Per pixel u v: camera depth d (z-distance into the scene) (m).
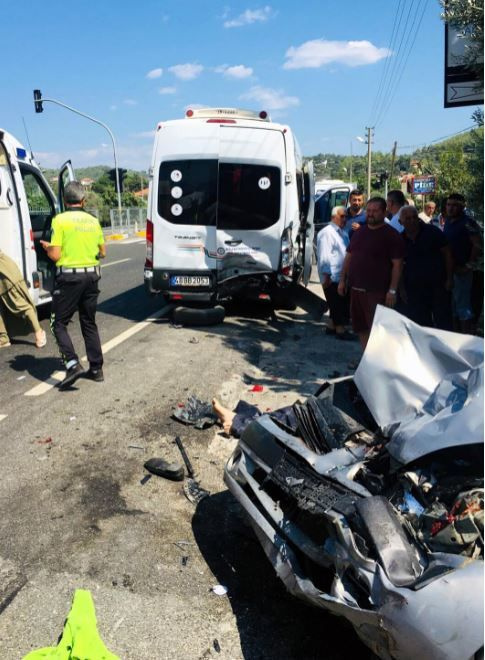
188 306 9.44
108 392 6.12
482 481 2.59
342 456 3.06
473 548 2.36
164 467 4.42
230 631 2.99
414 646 2.22
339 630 3.02
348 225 9.05
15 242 8.01
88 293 6.07
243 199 8.91
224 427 5.11
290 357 7.61
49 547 3.58
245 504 3.35
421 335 3.25
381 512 2.51
